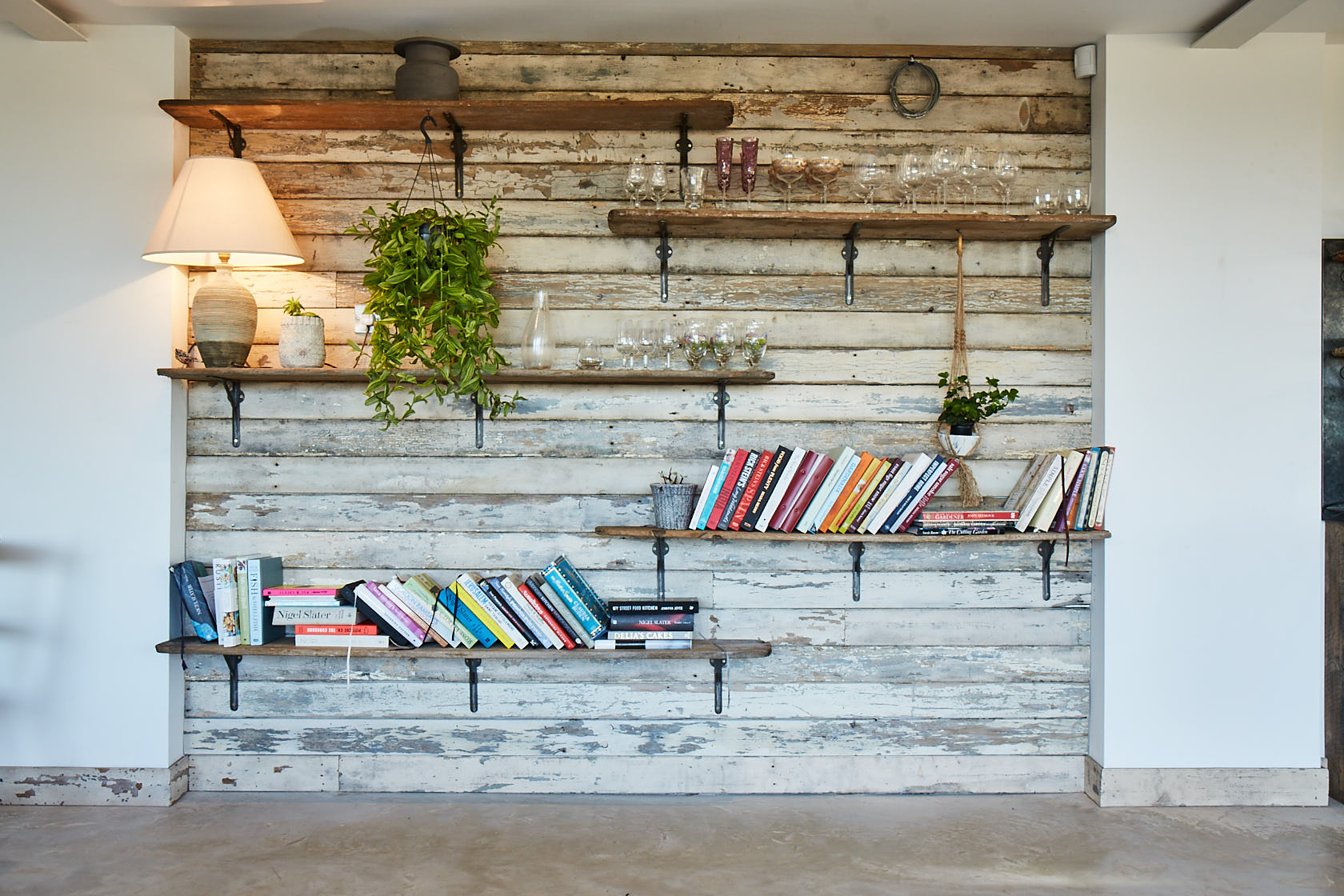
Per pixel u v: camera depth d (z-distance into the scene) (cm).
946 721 323
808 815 303
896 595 323
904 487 301
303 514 320
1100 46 317
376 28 312
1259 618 312
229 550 320
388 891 251
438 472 322
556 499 322
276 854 272
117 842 279
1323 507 334
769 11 300
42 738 308
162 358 308
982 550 324
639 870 263
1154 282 312
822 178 306
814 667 323
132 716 308
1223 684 312
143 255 281
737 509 302
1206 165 312
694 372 299
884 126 325
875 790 321
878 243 324
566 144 322
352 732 319
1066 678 323
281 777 319
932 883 257
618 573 322
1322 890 254
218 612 298
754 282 323
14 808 304
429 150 321
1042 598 323
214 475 320
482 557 322
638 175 296
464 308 292
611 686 321
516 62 323
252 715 319
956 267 324
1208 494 312
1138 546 312
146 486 308
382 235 292
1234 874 263
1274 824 296
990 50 324
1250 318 312
